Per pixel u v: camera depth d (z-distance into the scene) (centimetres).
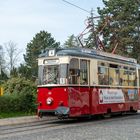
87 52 2269
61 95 2097
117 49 5106
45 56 2183
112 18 5241
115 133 1639
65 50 2148
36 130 1791
